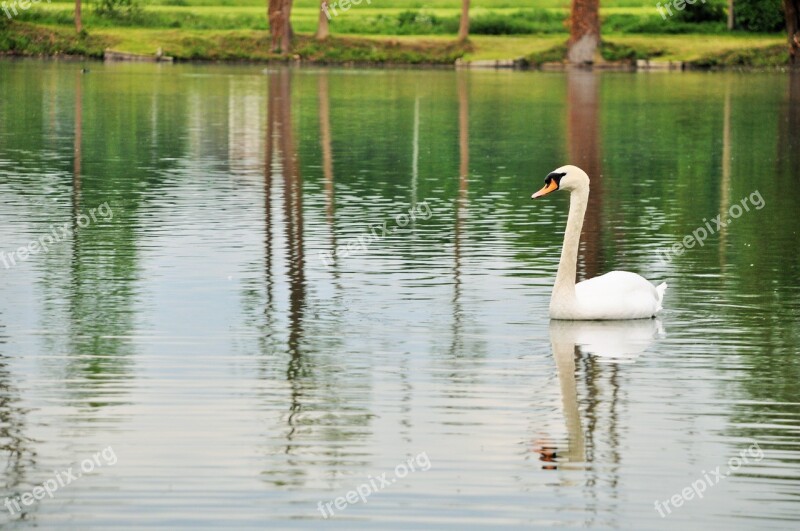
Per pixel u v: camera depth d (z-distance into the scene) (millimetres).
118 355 14305
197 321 15844
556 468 11078
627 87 58594
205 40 77812
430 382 13383
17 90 51594
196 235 21469
